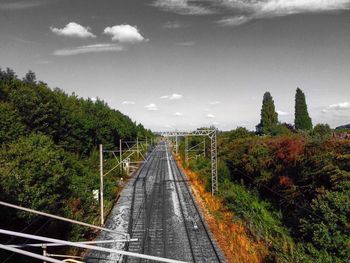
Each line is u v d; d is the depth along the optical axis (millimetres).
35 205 19609
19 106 41219
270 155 40344
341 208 22609
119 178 50875
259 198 38906
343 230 22016
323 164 29547
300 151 34844
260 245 24844
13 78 45094
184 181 51031
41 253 20359
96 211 31344
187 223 29562
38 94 45406
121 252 8461
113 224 29328
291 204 32906
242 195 38219
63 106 52281
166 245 24344
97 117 66312
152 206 35531
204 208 34812
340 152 29500
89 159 54594
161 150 126438
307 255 21906
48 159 23828
